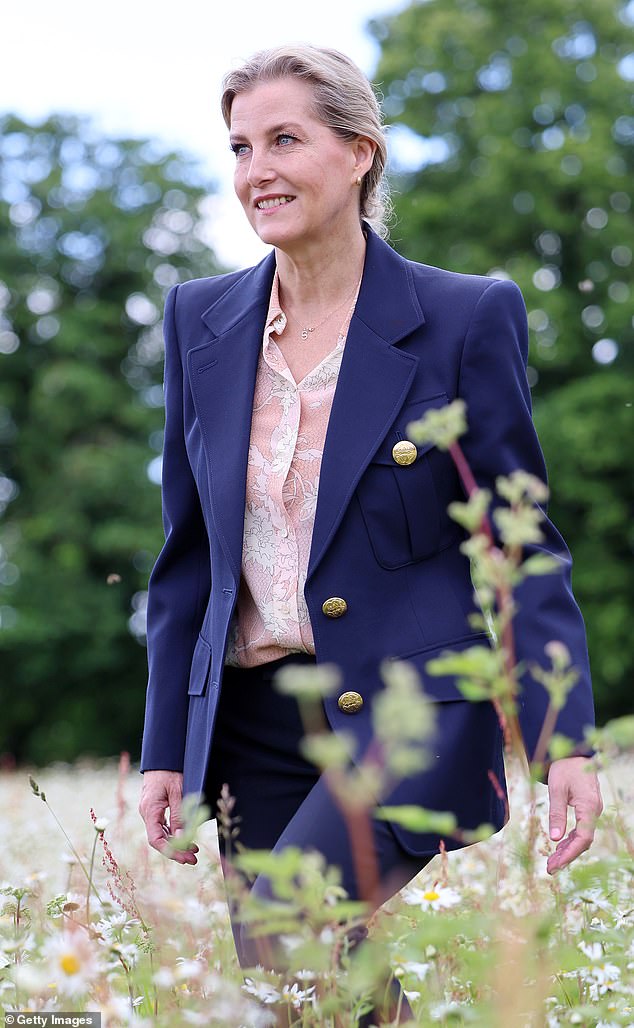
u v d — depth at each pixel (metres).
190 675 3.63
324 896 2.34
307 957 2.31
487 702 3.25
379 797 3.02
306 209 3.41
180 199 35.66
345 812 2.98
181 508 3.73
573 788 3.01
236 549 3.37
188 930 3.94
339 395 3.37
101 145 36.25
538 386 28.06
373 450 3.31
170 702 3.65
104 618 31.98
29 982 2.48
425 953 2.81
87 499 32.00
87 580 32.22
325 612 3.26
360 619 3.27
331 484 3.30
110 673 33.38
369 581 3.29
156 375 34.75
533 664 3.12
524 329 3.50
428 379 3.40
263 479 3.38
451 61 29.83
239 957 3.23
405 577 3.31
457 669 2.10
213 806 3.50
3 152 35.91
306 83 3.45
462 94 29.66
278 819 3.37
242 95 3.49
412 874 3.10
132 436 33.72
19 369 34.31
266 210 3.45
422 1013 2.97
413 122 29.36
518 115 28.61
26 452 33.28
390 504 3.30
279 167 3.41
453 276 3.56
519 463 3.35
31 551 32.19
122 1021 2.79
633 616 26.69
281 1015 2.91
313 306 3.53
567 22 29.81
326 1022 2.69
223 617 3.40
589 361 27.56
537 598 3.19
